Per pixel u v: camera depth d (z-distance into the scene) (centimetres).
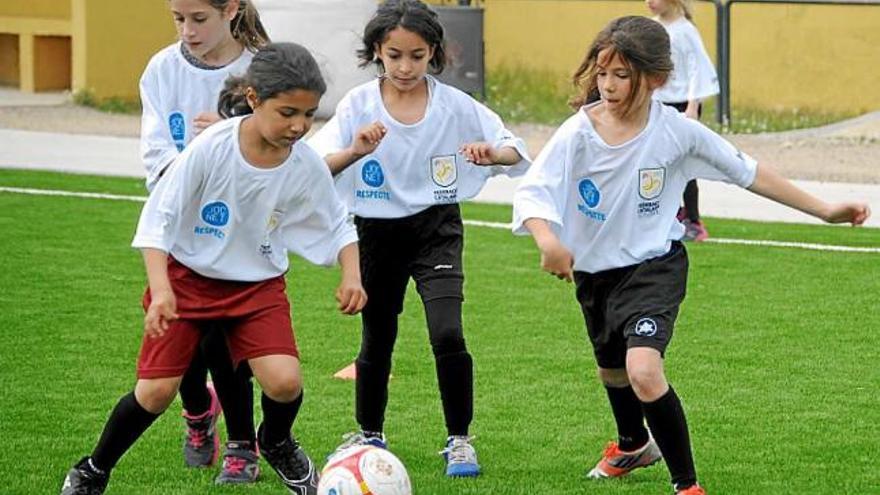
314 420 1101
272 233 859
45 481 938
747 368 1260
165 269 817
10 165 2483
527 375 1238
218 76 978
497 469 982
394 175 991
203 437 982
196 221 848
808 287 1611
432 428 1084
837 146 2834
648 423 862
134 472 965
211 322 862
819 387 1198
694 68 1878
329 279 1645
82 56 3456
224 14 970
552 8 3509
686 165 901
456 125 998
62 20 3597
